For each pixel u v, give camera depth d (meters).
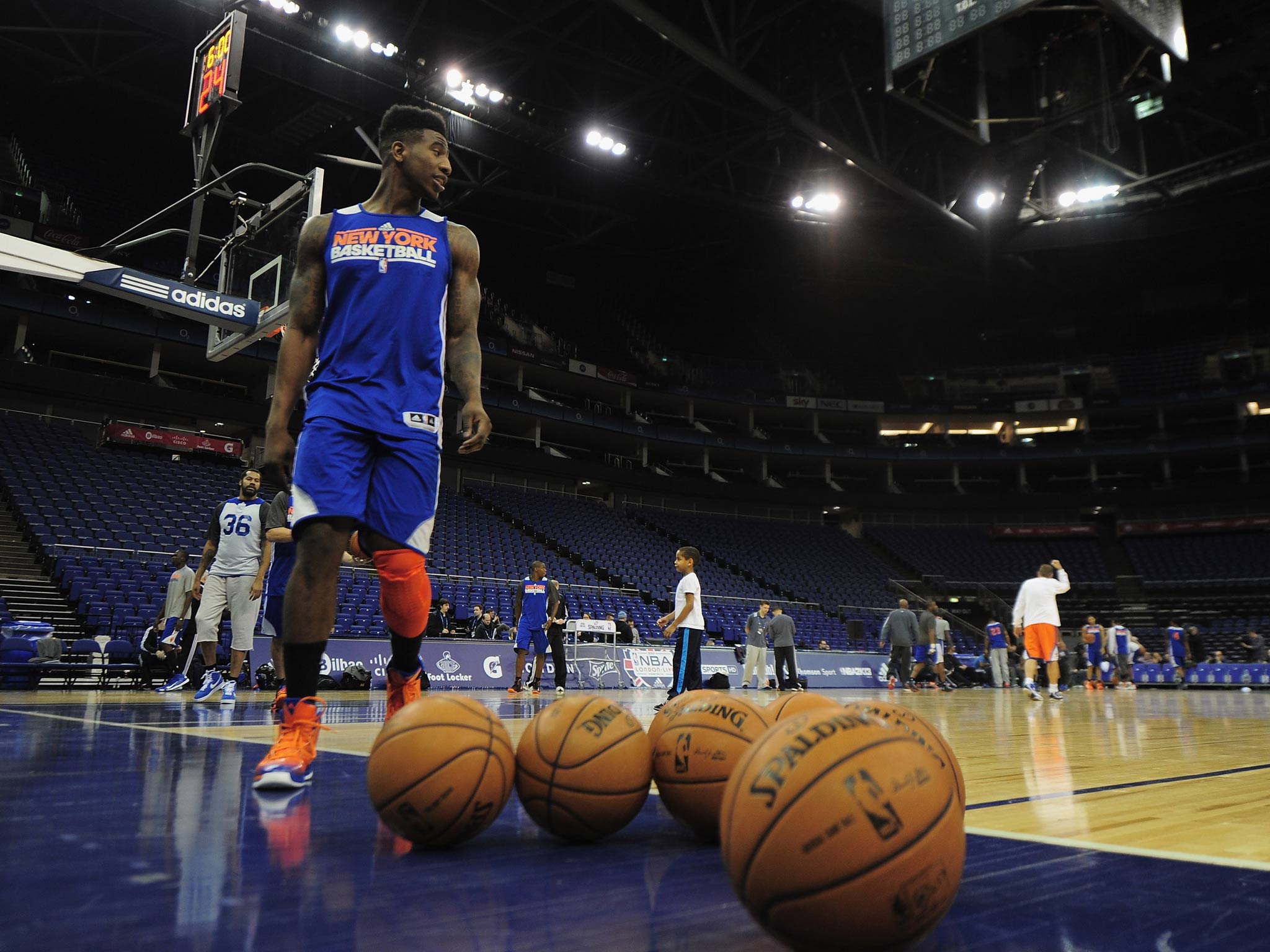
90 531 14.13
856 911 0.88
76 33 18.12
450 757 1.46
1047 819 1.92
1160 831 1.76
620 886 1.26
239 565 6.60
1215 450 31.02
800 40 18.84
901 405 33.69
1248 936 1.03
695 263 31.41
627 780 1.58
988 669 20.81
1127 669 19.61
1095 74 17.34
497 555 21.09
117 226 22.84
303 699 2.16
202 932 0.98
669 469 32.88
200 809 1.81
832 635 24.02
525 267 32.03
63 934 0.95
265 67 17.25
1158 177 21.92
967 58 16.89
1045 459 32.59
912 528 34.12
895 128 22.03
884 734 0.99
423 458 2.26
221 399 20.59
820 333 37.22
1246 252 31.16
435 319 2.37
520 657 10.05
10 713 4.98
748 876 0.93
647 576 24.08
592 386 30.53
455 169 24.06
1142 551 31.69
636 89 21.44
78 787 2.09
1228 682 21.97
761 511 33.50
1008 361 36.56
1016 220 24.77
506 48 19.17
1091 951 0.98
